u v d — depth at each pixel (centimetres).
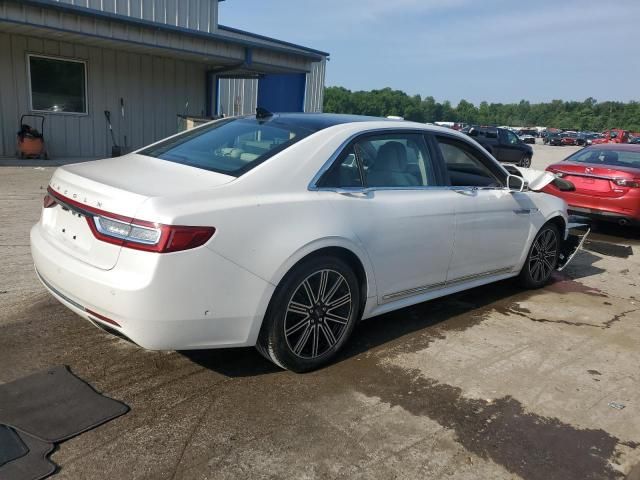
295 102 2048
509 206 470
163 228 266
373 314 379
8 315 397
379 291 372
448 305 486
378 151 379
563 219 543
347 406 309
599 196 818
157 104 1538
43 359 339
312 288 330
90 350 354
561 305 504
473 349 395
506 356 387
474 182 460
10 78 1256
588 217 840
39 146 1272
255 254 294
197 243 273
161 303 269
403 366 361
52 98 1334
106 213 281
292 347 328
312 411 302
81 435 267
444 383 342
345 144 355
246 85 2022
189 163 342
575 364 381
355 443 276
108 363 340
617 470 269
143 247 268
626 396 341
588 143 5784
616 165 859
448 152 439
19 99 1280
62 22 1103
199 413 293
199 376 332
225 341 300
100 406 292
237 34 1866
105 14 1137
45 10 1076
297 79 2027
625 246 789
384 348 387
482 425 299
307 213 318
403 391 329
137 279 267
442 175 421
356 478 251
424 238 390
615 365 384
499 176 478
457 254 425
